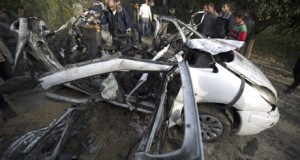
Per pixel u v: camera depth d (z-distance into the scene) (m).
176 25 4.24
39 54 3.12
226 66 2.98
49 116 3.48
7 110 3.37
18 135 3.05
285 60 6.55
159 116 1.98
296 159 3.06
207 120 3.01
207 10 5.35
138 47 3.92
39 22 3.85
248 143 3.27
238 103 2.79
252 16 5.73
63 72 2.37
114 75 2.41
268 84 3.04
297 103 4.45
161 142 1.99
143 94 2.98
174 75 2.31
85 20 4.93
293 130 3.65
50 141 2.28
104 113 3.52
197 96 2.86
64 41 4.08
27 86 2.18
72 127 2.48
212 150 3.07
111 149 2.91
